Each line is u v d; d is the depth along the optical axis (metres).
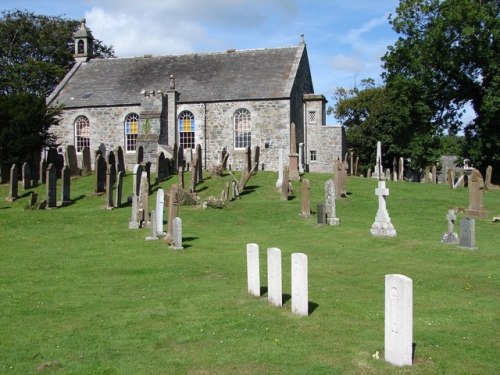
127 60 48.50
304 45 45.78
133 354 8.23
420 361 7.63
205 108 42.53
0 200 28.12
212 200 24.70
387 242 17.16
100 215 23.52
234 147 42.28
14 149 33.19
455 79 42.88
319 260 14.88
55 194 26.12
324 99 45.50
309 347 8.23
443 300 10.91
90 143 44.25
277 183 29.22
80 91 45.72
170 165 33.81
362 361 7.66
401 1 44.16
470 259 14.62
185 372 7.52
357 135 59.78
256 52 46.00
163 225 20.41
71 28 60.28
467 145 42.53
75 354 8.27
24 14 57.78
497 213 23.64
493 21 38.94
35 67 54.00
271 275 10.56
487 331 8.96
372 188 29.53
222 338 8.79
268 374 7.36
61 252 16.72
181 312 10.28
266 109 41.47
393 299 7.54
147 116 41.22
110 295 11.74
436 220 21.62
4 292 12.09
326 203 20.88
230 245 17.27
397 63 44.34
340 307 10.36
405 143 49.34
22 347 8.60
